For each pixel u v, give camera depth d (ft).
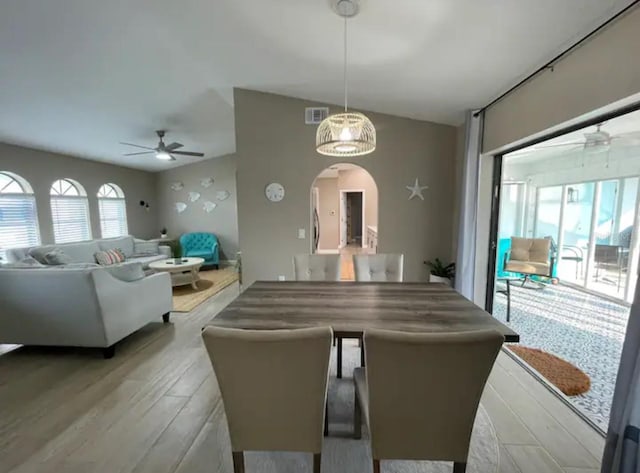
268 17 7.45
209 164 24.85
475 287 11.27
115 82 11.50
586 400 7.19
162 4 7.25
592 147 12.21
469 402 4.00
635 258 13.46
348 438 6.04
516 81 8.32
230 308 6.13
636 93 4.95
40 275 8.84
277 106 12.96
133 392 7.59
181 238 24.52
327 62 9.32
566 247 16.99
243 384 4.13
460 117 12.00
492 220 10.93
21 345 10.23
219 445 5.85
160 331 11.43
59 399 7.31
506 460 5.44
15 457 5.58
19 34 8.41
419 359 3.74
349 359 9.26
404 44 7.64
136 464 5.41
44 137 15.85
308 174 13.25
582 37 5.96
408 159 13.29
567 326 11.57
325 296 6.95
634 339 4.35
